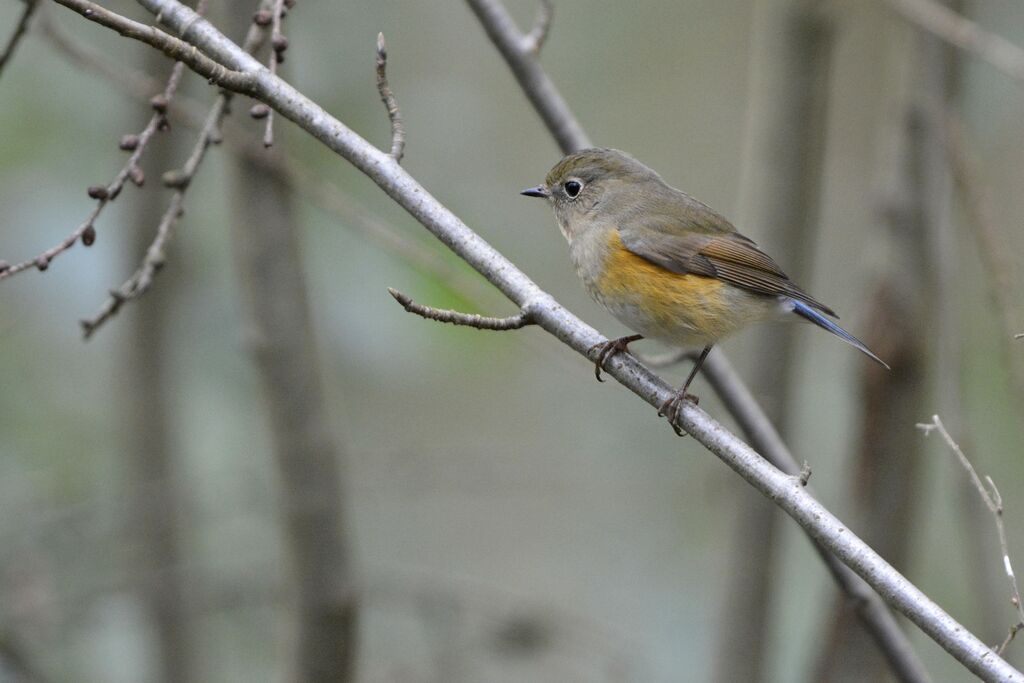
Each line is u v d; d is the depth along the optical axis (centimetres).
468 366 1205
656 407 753
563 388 1641
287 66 1013
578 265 967
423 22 1656
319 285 1167
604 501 1541
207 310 1266
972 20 1123
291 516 963
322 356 1145
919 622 626
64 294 1170
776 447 927
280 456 962
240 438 1274
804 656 1320
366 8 1288
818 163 1189
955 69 1052
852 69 1720
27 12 755
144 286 762
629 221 944
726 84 1797
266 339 953
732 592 1171
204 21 744
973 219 1013
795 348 1192
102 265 1181
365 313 1162
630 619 1439
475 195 1476
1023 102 1262
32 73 1164
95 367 1329
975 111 1268
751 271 929
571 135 979
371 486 1352
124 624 1223
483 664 1407
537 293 736
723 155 1770
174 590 1220
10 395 1270
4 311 1206
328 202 994
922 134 1039
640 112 1795
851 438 1076
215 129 762
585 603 1464
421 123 1392
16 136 1158
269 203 954
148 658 1212
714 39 1802
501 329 726
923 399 1062
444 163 1404
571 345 744
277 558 1324
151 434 1266
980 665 606
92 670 1195
